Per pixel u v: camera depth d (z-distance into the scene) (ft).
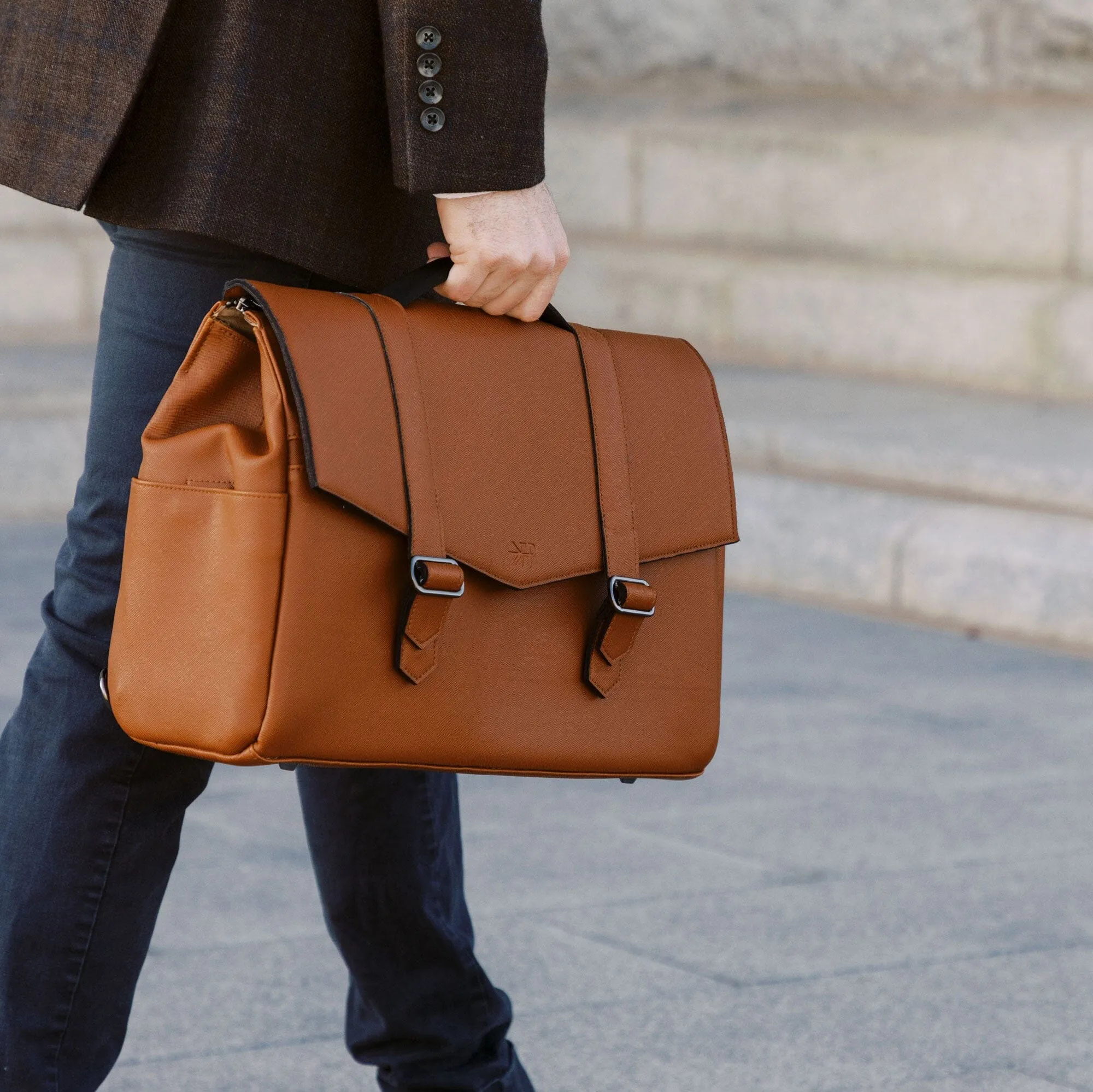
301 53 7.10
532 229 7.16
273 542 6.53
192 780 7.33
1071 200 31.78
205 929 12.85
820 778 17.03
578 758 7.42
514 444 7.25
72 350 36.45
